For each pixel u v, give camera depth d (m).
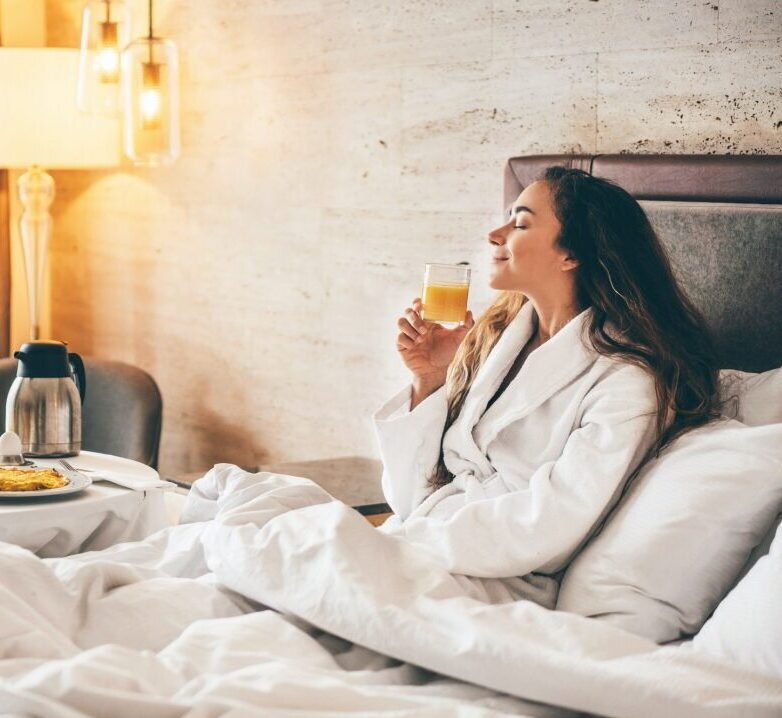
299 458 3.55
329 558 1.72
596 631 1.53
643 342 2.06
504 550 1.86
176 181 3.91
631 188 2.42
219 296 3.79
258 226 3.61
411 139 3.08
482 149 2.90
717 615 1.64
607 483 1.89
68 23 4.31
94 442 3.54
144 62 3.51
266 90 3.53
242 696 1.38
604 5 2.58
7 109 3.82
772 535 1.76
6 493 2.24
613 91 2.58
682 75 2.44
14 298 4.41
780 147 2.27
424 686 1.52
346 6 3.23
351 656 1.63
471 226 2.94
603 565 1.80
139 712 1.34
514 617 1.58
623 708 1.38
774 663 1.51
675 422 2.00
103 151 4.00
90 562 1.80
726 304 2.18
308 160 3.40
